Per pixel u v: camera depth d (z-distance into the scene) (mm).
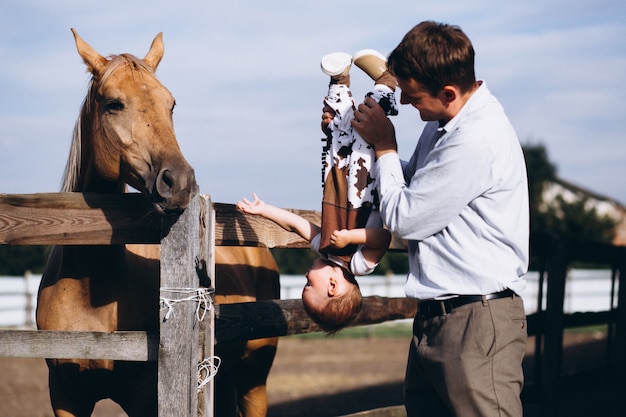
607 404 7262
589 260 6605
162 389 2922
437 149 2605
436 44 2529
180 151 3111
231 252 4691
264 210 3088
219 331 3408
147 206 3080
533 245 5938
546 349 6086
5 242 3189
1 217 3195
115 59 3406
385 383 10461
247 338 3693
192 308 2926
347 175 2861
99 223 3125
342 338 17125
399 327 19344
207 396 3039
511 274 2580
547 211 33281
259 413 4988
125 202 3113
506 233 2572
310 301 2861
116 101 3230
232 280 4492
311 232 3051
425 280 2650
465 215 2590
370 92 2912
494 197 2572
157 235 3068
